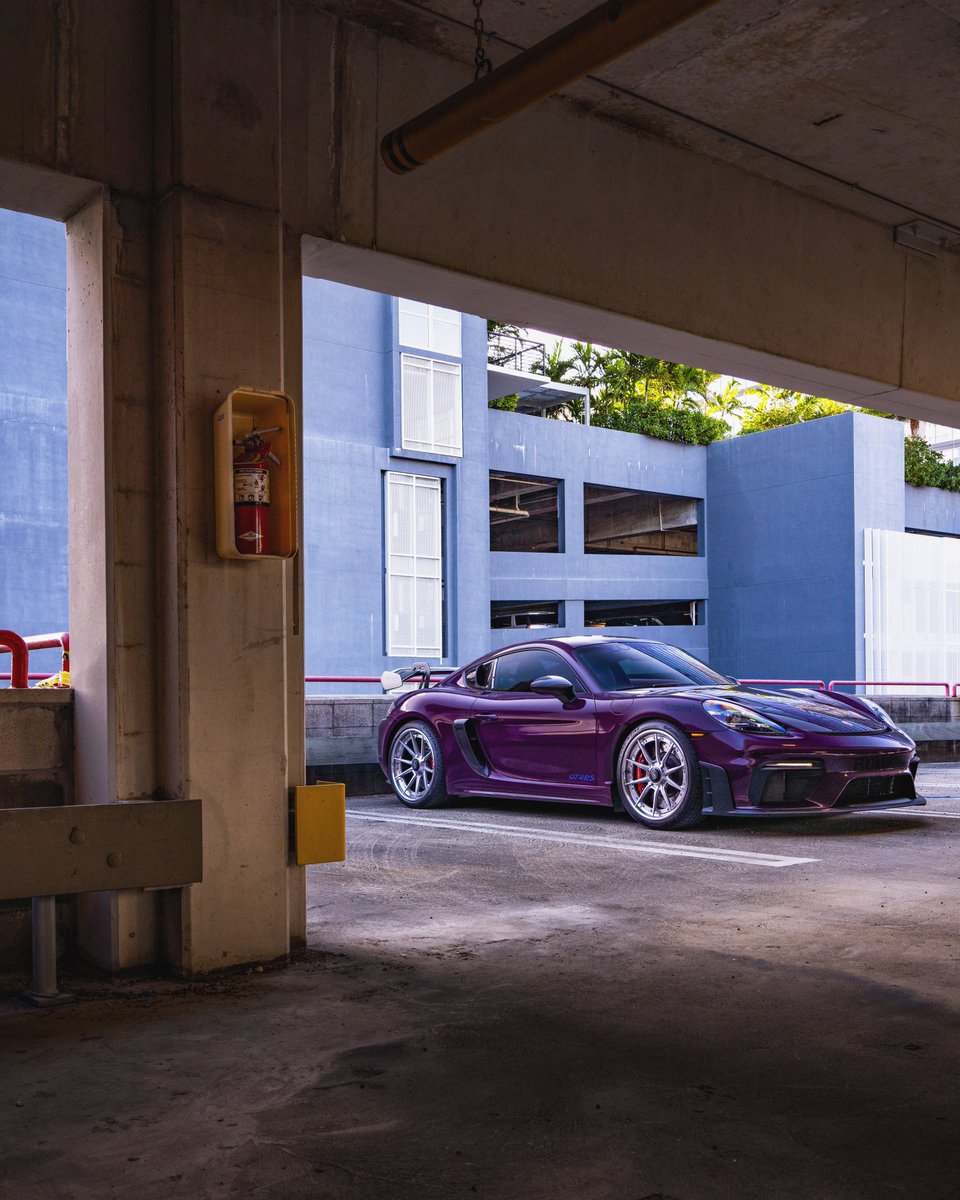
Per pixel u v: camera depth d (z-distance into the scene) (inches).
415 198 179.5
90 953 148.6
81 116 144.3
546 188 199.2
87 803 149.9
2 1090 102.9
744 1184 82.9
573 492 1072.2
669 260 220.2
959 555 1154.7
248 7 152.4
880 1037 117.3
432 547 829.2
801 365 249.4
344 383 784.3
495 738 306.5
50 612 616.1
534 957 153.3
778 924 171.6
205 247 146.7
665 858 233.0
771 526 1133.7
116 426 145.8
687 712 264.7
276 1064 109.7
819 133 220.5
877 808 256.8
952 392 283.4
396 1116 96.1
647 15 105.5
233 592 147.6
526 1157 87.7
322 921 178.4
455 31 176.9
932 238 273.4
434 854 243.0
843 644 1077.1
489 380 981.2
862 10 180.2
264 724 149.5
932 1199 80.5
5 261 609.6
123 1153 88.6
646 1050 113.7
